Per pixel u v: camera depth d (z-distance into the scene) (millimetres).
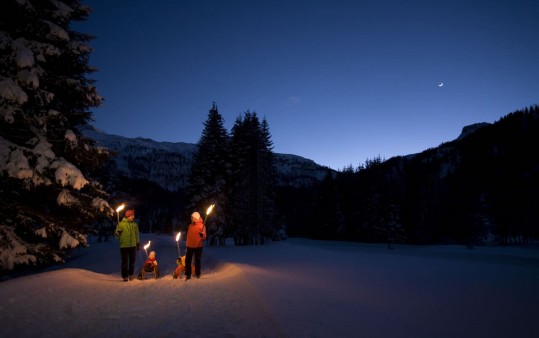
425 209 77125
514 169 97625
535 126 125812
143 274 11297
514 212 77750
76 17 14883
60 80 13242
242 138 46375
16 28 11594
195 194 41562
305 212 105812
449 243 76375
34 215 12273
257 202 43562
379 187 75062
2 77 10242
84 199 12977
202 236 10805
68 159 12680
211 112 43000
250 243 43312
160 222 122938
